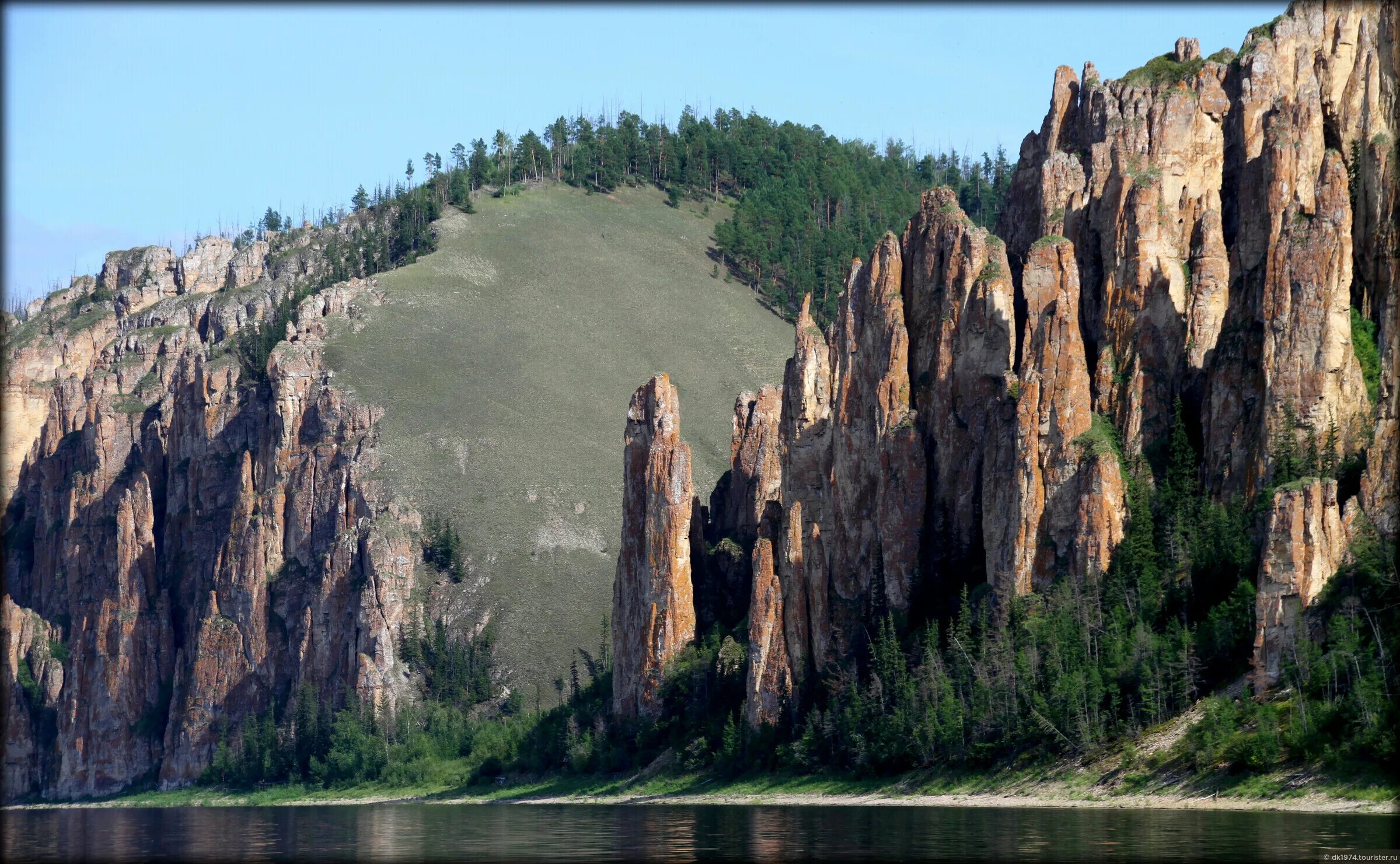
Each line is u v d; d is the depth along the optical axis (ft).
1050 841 635.25
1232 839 610.24
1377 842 588.09
